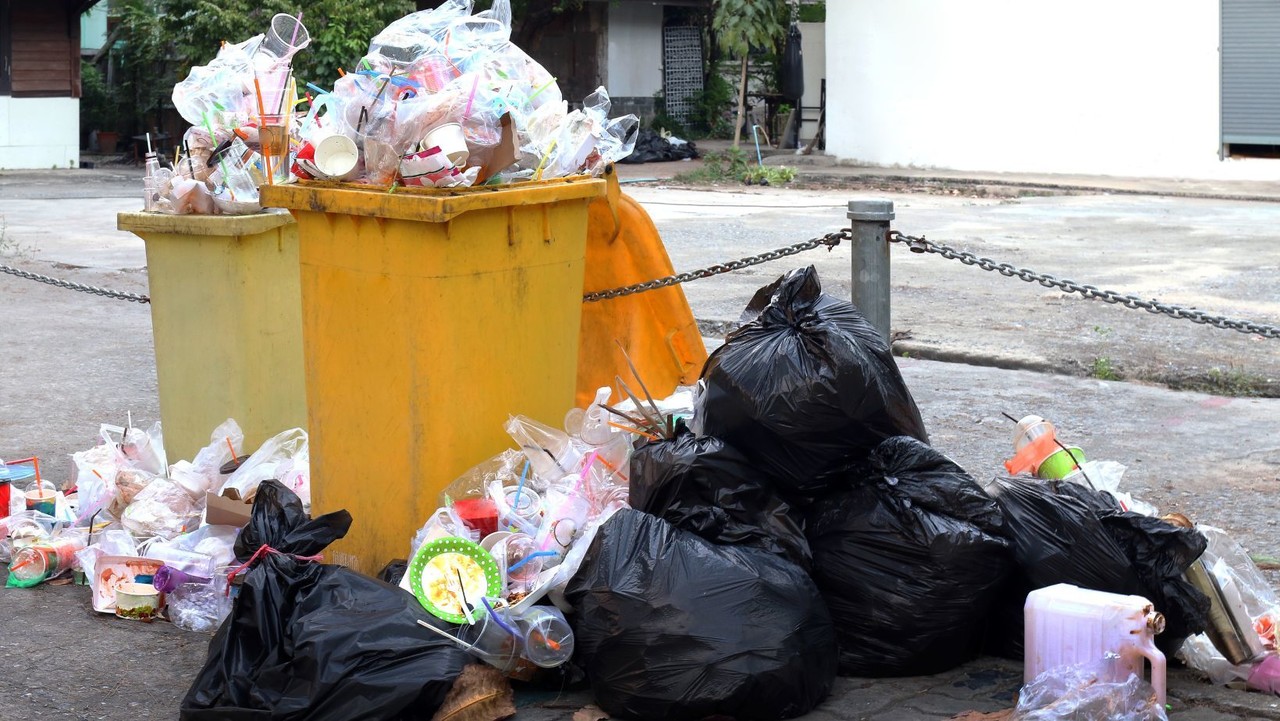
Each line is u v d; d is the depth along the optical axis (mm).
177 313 5039
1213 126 22812
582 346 5375
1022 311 9867
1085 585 3441
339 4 24031
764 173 23766
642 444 4102
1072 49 23938
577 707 3359
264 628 3252
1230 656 3402
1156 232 15211
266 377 5094
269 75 4660
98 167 28000
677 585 3197
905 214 17656
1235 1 22203
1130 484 5398
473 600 3426
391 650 3160
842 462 3625
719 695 3125
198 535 4301
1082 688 3092
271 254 5031
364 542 4043
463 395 3863
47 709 3414
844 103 27250
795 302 3727
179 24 25797
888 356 3691
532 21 32594
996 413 6684
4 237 15109
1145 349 8305
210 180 4945
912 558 3455
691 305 10164
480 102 3846
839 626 3533
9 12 26625
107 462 4914
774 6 25609
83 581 4375
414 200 3648
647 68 33188
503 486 3920
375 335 3877
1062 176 23828
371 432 3955
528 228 3955
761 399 3523
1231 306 9945
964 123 25422
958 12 25078
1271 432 6266
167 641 3885
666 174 25234
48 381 7559
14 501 4859
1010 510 3564
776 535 3473
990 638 3674
